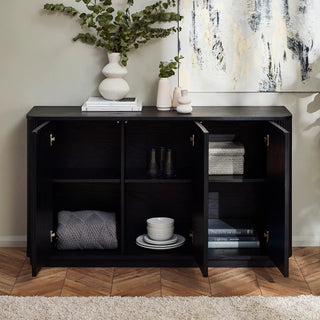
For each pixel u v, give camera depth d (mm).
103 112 4133
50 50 4348
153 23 4320
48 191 4035
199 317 3430
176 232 4461
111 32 4328
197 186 3953
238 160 4234
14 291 3766
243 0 4301
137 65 4371
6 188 4469
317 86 4383
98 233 4160
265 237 4258
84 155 4402
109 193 4434
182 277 3967
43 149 3885
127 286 3834
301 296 3670
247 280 3928
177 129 4387
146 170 4191
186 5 4301
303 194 4496
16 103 4387
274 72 4367
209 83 4375
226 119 4008
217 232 4246
